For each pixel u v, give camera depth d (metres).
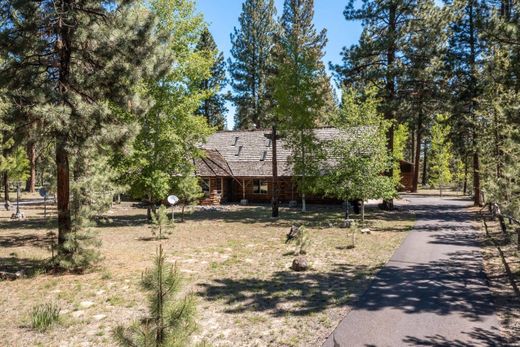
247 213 30.50
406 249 15.33
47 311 8.25
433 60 28.30
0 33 11.44
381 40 29.36
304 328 7.70
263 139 43.50
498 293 9.75
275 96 27.53
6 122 11.76
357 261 13.53
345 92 24.11
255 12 56.09
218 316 8.40
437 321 7.95
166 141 24.02
